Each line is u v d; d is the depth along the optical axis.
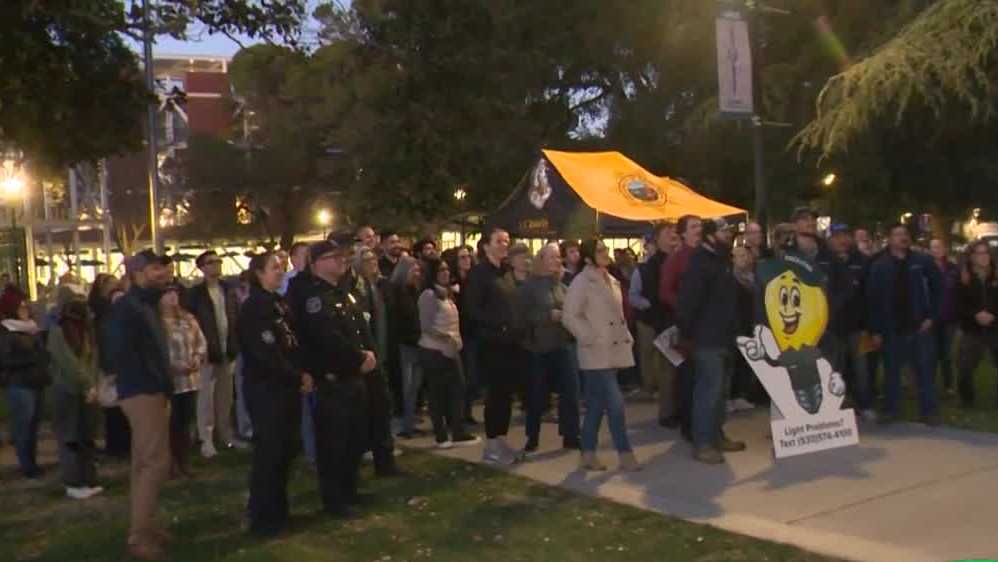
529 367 9.26
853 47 20.91
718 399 8.67
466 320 10.48
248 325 7.02
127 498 8.62
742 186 25.91
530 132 25.91
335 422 7.50
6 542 7.38
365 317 8.18
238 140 34.62
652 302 11.54
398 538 6.96
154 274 6.98
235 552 6.80
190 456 9.96
